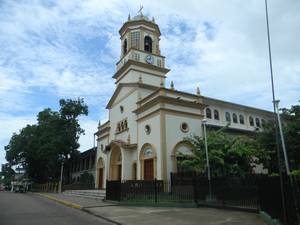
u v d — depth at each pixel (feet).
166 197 60.59
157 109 79.46
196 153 68.13
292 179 27.14
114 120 106.01
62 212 49.01
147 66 101.86
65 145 143.64
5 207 56.85
